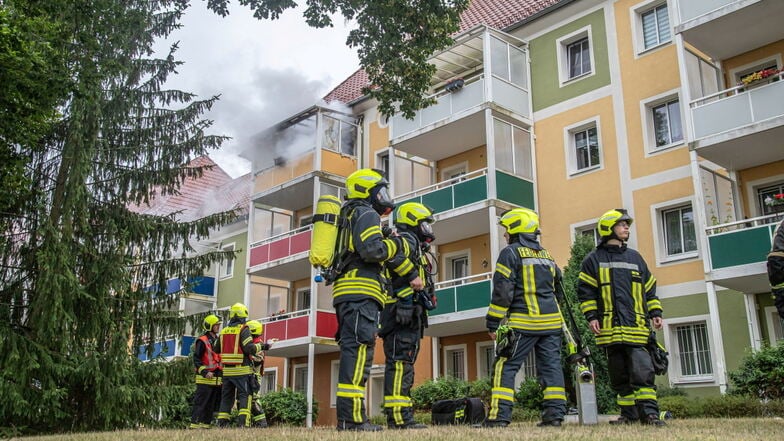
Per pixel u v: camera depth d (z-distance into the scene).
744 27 16.77
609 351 7.32
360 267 6.00
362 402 5.93
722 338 16.42
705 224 15.66
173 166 16.64
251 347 11.16
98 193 15.91
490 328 6.48
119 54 15.39
